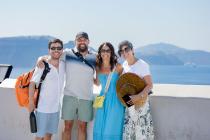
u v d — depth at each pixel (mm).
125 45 4566
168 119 4875
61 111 4875
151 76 4617
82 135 4980
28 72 4715
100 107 4664
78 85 4762
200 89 5156
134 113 4582
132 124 4605
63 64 4691
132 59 4641
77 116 4891
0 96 5461
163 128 4895
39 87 4547
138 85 4531
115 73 4676
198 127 4793
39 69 4508
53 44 4527
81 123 4941
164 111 4879
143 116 4590
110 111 4637
